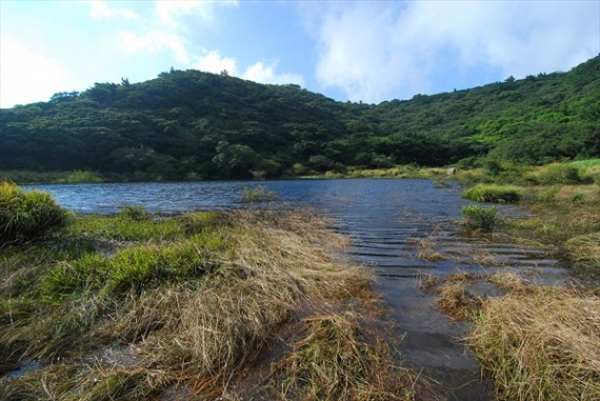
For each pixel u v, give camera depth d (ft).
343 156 207.41
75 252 15.99
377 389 7.23
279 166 169.68
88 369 7.89
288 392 7.20
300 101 346.33
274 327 10.00
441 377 7.82
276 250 17.78
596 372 7.11
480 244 21.06
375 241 22.52
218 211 37.70
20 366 8.10
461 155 208.64
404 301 12.24
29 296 11.30
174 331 9.46
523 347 8.02
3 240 16.08
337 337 9.07
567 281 14.14
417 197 55.52
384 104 487.20
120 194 64.03
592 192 43.09
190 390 7.34
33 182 102.73
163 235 20.38
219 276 13.07
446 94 454.40
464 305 11.69
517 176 74.02
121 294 11.44
